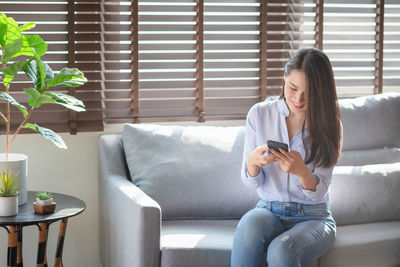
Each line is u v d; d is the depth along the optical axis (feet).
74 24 9.18
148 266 7.02
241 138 8.99
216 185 8.49
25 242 9.45
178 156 8.59
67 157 9.50
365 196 8.36
